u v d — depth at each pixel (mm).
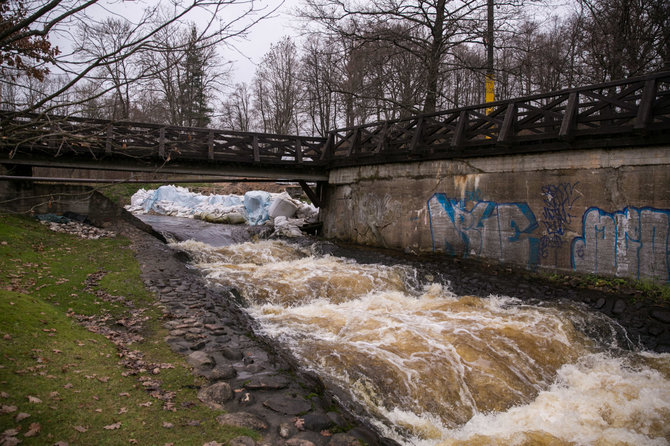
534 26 17000
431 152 13094
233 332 6695
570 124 9719
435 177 13086
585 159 9984
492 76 16391
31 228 12023
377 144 15211
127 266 10148
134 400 4258
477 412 5871
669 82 8938
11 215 12688
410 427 5359
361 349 6934
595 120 9531
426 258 12992
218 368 5238
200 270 11320
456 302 9820
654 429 5367
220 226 20062
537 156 10797
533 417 5695
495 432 5387
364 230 15539
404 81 20781
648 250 9117
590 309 9039
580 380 6789
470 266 11961
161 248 12586
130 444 3543
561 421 5578
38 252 10031
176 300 7996
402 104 17453
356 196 15914
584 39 18156
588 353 7762
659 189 8977
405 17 16391
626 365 7352
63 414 3736
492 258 11695
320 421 4375
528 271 10961
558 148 10320
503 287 10500
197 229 18766
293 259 14516
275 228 18828
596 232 9844
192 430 3898
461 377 6406
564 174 10344
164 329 6488
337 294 10516
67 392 4113
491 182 11719
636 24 14750
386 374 6223
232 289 9711
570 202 10242
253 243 15766
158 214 25719
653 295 8883
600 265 9797
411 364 6551
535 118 10672
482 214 11914
